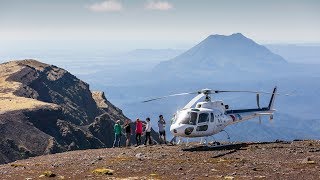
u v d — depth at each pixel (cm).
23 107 17050
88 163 2927
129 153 3512
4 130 14375
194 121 3747
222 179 2114
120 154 3456
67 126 18150
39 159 3556
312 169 2342
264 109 4456
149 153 3431
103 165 2769
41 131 16138
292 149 3356
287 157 2945
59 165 2883
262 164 2622
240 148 3553
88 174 2405
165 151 3559
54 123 17800
